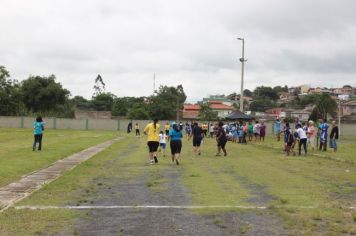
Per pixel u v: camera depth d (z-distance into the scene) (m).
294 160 23.61
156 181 15.02
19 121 74.25
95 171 17.78
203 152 29.23
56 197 11.73
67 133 57.38
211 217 9.43
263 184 14.38
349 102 113.81
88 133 59.44
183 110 123.62
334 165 21.00
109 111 113.56
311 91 186.62
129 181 15.03
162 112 102.81
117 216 9.53
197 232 8.21
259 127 44.56
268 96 174.88
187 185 14.09
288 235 8.03
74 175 16.30
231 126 46.88
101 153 27.06
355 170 18.84
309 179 15.78
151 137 21.25
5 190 12.93
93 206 10.59
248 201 11.30
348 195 12.43
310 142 31.92
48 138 42.25
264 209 10.25
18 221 8.92
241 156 26.19
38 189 12.94
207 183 14.54
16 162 19.73
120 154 26.77
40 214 9.58
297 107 145.62
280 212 9.81
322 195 12.34
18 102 91.88
